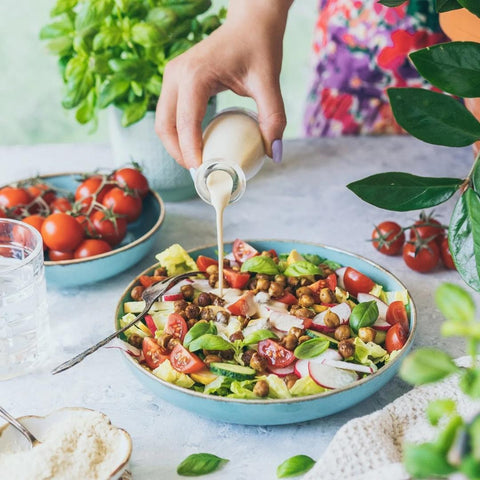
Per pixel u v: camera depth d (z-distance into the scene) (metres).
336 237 1.72
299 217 1.81
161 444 1.08
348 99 2.28
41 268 1.27
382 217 1.81
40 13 3.91
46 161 2.11
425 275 1.57
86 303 1.47
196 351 1.19
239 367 1.13
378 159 2.12
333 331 1.24
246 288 1.38
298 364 1.14
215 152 1.33
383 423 1.01
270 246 1.48
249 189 1.97
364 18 2.16
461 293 0.51
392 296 1.33
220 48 1.40
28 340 1.25
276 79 1.42
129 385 1.22
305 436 1.09
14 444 0.98
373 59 2.20
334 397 1.04
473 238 0.97
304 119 2.48
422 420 1.03
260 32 1.40
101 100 1.70
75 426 0.97
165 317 1.29
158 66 1.75
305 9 3.92
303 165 2.10
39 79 3.97
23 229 1.30
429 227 1.61
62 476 0.90
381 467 0.91
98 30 1.74
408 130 0.94
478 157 1.00
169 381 1.13
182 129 1.39
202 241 1.70
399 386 1.20
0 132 3.96
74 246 1.53
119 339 1.18
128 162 1.83
